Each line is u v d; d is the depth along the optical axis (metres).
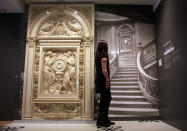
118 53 4.02
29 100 3.72
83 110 3.69
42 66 3.86
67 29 4.03
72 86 3.83
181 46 2.69
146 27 4.09
